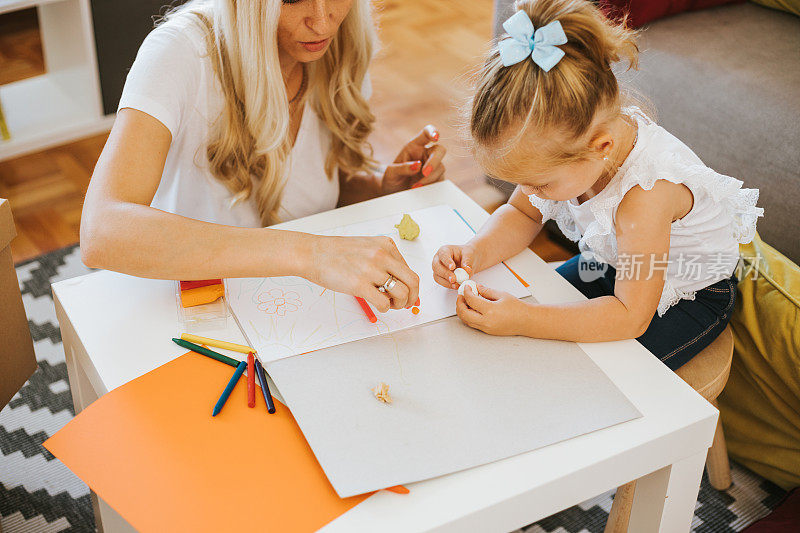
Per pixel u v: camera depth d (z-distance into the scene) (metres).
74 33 2.27
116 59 2.34
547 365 0.93
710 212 1.13
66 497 1.40
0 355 1.20
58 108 2.40
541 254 1.99
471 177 2.28
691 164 1.09
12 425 1.53
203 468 0.81
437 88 2.67
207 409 0.88
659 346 1.18
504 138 0.94
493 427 0.85
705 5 1.96
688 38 1.86
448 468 0.80
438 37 2.99
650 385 0.92
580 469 0.82
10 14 2.78
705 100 1.76
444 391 0.89
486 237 1.11
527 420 0.86
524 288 1.05
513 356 0.94
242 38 1.10
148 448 0.83
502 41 0.94
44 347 1.69
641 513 1.00
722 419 1.51
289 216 1.36
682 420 0.88
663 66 1.82
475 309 0.96
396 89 2.66
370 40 1.28
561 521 1.40
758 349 1.36
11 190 2.14
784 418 1.41
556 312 0.97
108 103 2.40
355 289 0.93
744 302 1.36
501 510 0.79
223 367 0.93
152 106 1.07
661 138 1.09
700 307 1.22
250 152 1.22
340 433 0.83
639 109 1.11
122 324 0.98
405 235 1.12
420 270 1.07
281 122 1.17
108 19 2.28
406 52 2.88
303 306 1.01
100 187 0.99
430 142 1.32
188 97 1.14
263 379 0.91
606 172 1.06
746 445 1.49
